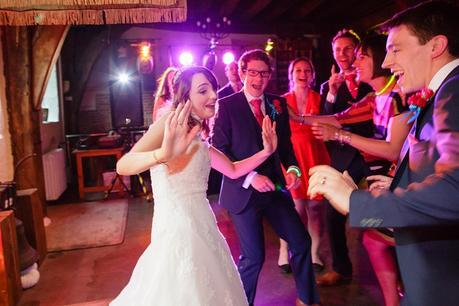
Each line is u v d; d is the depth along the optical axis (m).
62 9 2.57
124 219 4.98
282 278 3.16
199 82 1.82
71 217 5.17
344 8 7.06
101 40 7.96
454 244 1.03
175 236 1.76
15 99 4.27
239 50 8.37
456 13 1.08
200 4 6.80
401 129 2.08
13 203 3.21
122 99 8.50
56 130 7.27
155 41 8.23
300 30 7.88
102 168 7.43
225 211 5.18
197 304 1.67
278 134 2.54
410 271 1.11
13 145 4.27
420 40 1.10
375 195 0.96
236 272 1.92
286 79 8.08
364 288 2.92
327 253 3.64
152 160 1.58
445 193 0.86
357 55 2.41
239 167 2.20
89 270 3.50
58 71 7.68
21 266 3.08
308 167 3.23
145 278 1.78
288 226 2.38
